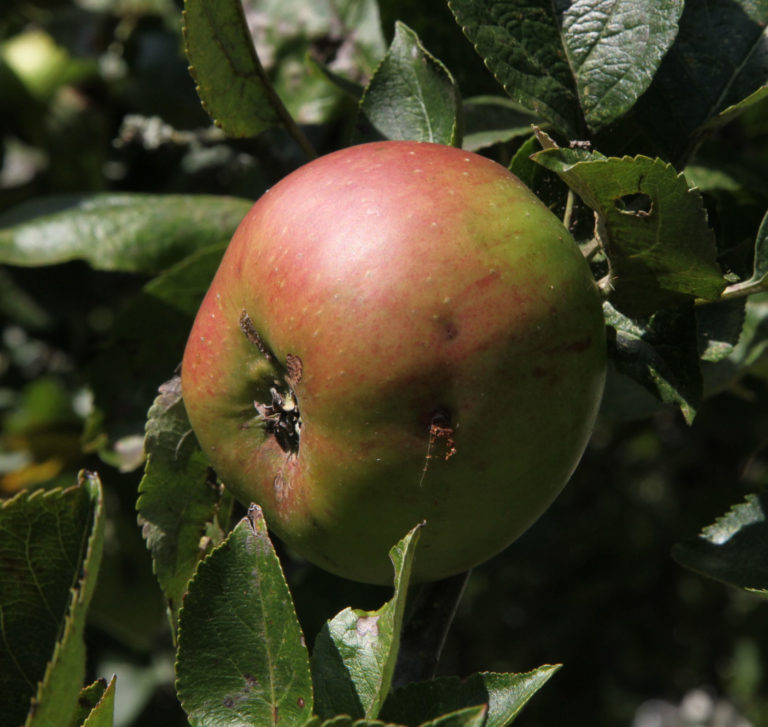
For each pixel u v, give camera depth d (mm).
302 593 666
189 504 588
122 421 667
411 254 528
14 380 1147
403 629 570
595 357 539
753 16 598
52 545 552
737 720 1866
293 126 604
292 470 552
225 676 530
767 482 667
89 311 988
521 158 571
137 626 882
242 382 559
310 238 536
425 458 530
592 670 1226
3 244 664
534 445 533
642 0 576
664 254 542
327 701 530
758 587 565
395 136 589
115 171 988
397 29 592
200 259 650
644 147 591
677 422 659
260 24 698
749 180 622
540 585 1193
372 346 527
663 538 1140
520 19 576
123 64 1002
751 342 640
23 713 552
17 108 1061
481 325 526
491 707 524
